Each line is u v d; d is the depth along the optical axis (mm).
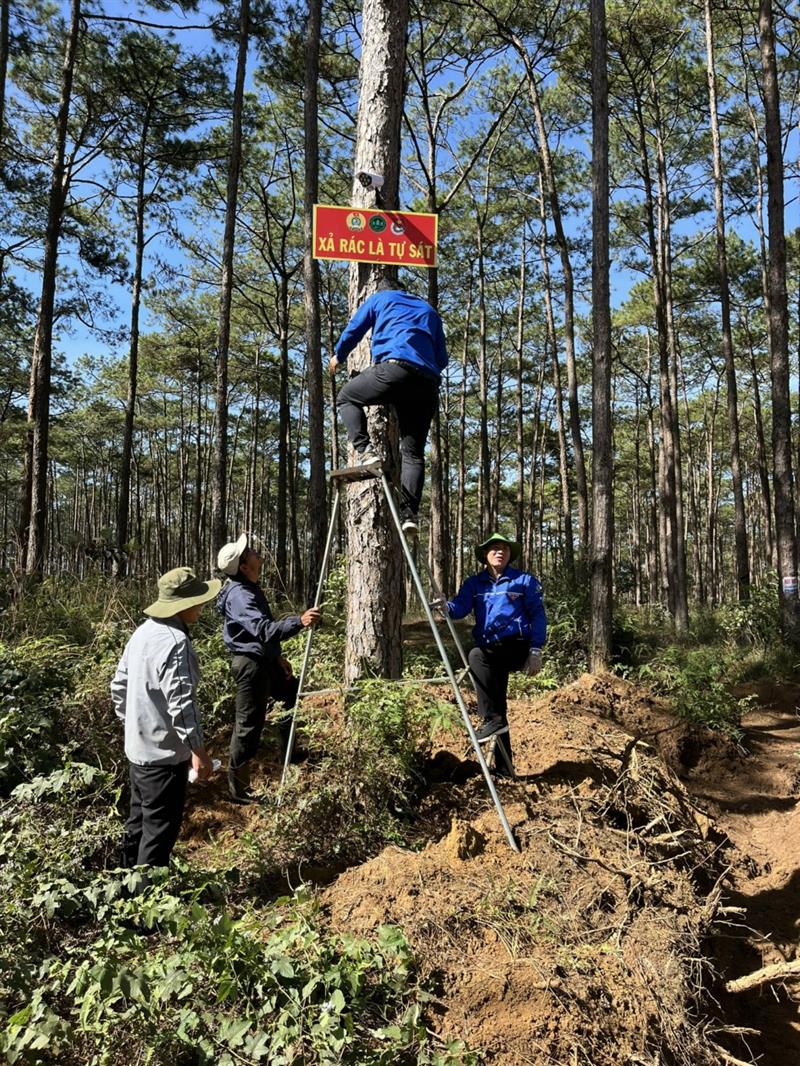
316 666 6023
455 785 4688
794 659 10922
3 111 13742
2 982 2799
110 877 3584
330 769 4371
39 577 10609
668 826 4625
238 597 4805
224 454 14023
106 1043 2613
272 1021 2719
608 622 10445
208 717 5766
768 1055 3594
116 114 19281
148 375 39969
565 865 3846
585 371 34531
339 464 34656
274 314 30797
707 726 7496
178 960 2711
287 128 22156
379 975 3006
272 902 3684
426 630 15188
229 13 16297
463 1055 2695
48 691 5117
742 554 18531
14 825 3844
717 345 30781
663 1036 3059
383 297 4469
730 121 21625
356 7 17391
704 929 3889
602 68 10922
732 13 18828
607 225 10891
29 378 29250
